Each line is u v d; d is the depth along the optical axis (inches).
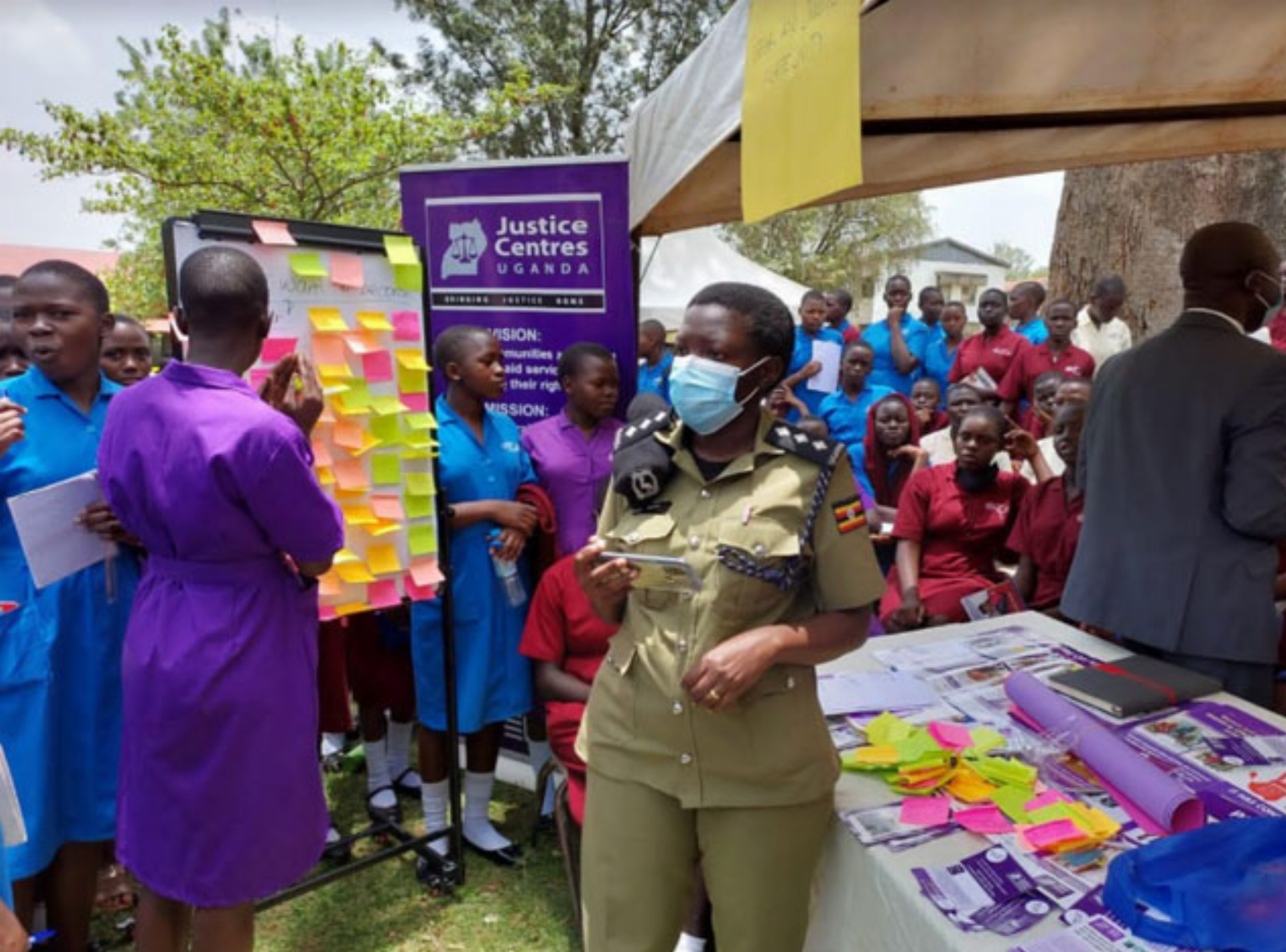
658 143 98.9
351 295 95.7
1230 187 235.5
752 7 74.7
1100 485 95.7
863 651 99.7
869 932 64.3
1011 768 72.6
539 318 138.2
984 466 130.0
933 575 133.5
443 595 106.2
